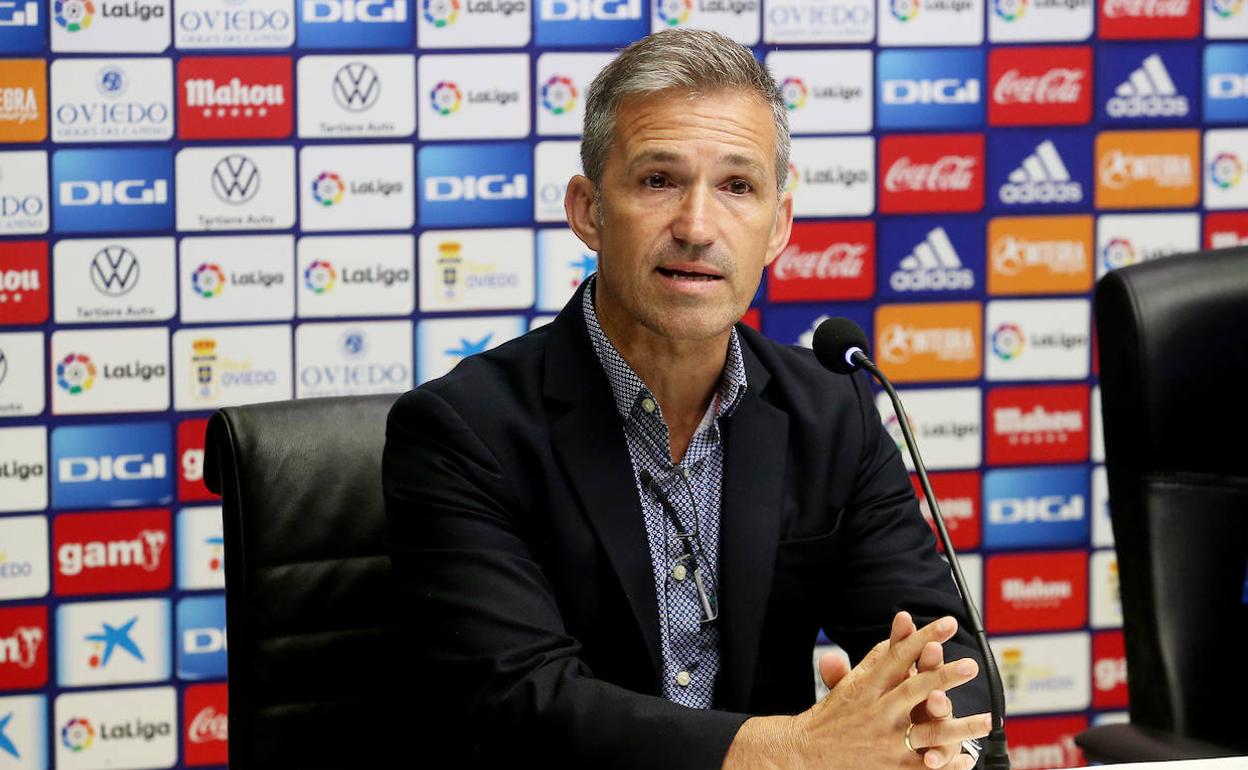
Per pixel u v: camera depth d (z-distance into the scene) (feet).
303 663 8.11
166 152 13.42
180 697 13.91
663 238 6.76
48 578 13.60
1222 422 8.49
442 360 14.01
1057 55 14.52
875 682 5.79
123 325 13.51
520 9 13.78
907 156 14.40
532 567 7.03
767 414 7.57
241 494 8.02
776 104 7.06
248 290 13.67
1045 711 15.12
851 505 7.80
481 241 13.94
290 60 13.51
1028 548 14.97
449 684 6.81
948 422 14.74
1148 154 14.75
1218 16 14.73
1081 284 14.79
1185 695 8.37
